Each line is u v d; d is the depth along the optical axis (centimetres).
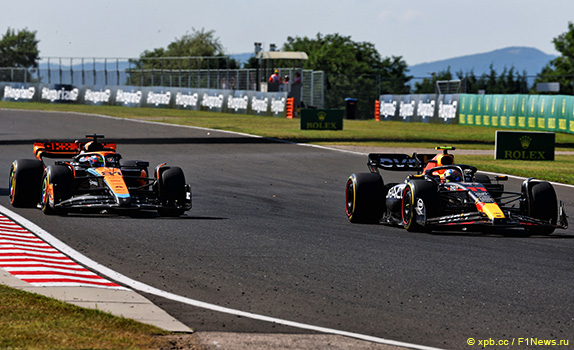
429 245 2934
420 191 3181
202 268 2447
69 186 3400
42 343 1584
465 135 10269
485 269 2503
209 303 2041
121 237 2944
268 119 12569
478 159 7144
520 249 2875
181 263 2511
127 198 3262
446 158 3516
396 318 1948
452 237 3139
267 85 14062
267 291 2181
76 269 2347
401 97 13700
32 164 3638
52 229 3056
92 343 1605
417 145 8606
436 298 2136
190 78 16450
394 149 7938
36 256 2480
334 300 2102
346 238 3080
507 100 11325
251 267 2480
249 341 1720
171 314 1919
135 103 15450
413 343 1762
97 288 2117
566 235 3253
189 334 1748
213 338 1728
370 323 1903
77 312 1825
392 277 2378
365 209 3469
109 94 15838
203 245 2841
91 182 3625
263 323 1869
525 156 7231
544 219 3186
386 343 1750
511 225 3014
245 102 13900
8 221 3198
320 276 2375
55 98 16438
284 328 1834
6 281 2125
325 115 10419
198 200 4284
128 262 2502
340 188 5031
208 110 14438
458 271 2469
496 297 2156
